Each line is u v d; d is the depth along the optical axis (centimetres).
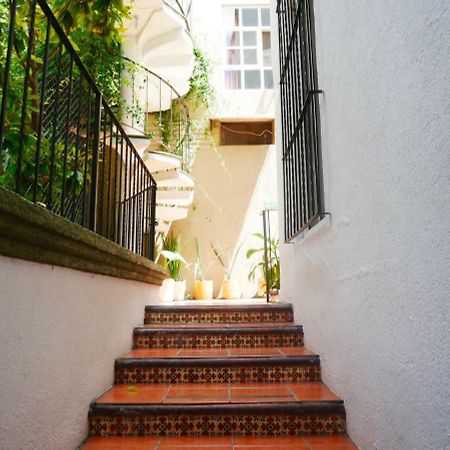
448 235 104
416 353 123
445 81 103
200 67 711
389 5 137
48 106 362
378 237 153
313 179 250
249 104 720
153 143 696
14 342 132
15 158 232
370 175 160
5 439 125
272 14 451
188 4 703
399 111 131
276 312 345
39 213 140
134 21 555
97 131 239
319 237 249
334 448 183
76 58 203
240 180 699
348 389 196
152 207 423
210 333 297
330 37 218
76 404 187
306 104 257
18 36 232
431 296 114
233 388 235
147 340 298
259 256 680
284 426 203
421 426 121
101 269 220
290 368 251
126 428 203
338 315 210
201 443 192
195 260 679
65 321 175
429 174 113
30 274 143
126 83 530
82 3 255
